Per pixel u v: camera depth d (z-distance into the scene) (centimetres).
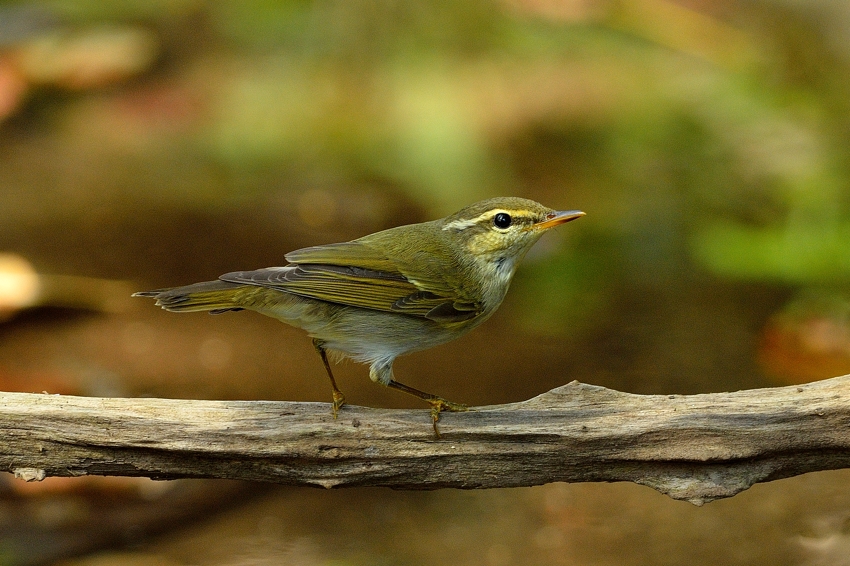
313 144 1390
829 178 1277
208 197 1441
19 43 1502
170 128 1470
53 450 643
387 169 1341
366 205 1405
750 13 1526
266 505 904
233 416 654
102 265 1255
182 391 1019
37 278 1181
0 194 1422
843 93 1414
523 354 1116
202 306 737
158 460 652
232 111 1420
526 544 829
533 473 658
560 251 1327
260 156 1410
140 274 1246
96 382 1028
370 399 1017
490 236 825
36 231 1341
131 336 1152
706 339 1116
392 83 1367
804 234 1192
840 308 1130
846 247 1167
